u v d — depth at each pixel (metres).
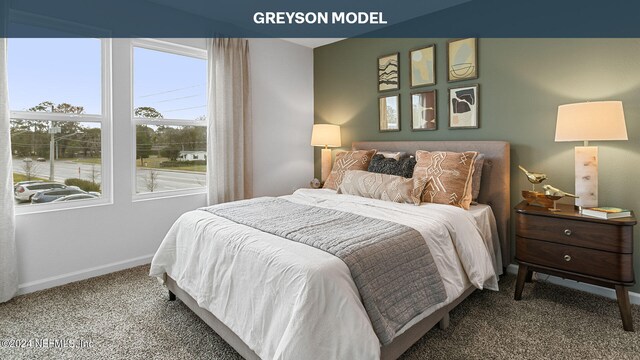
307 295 1.36
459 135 3.29
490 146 2.95
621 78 2.41
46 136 2.76
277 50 4.26
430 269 1.85
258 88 4.08
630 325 2.03
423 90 3.53
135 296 2.54
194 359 1.79
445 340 1.94
